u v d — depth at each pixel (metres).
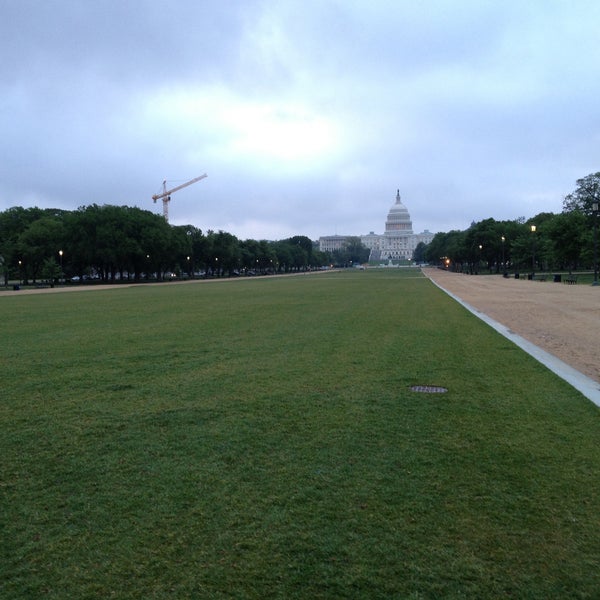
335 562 4.43
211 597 4.03
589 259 75.69
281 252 183.62
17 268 99.06
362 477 6.04
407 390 10.03
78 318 24.97
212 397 9.65
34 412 8.84
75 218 95.88
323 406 8.98
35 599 4.04
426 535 4.82
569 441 7.15
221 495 5.62
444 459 6.55
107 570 4.38
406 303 31.48
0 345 16.31
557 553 4.55
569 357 13.59
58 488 5.87
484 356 13.55
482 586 4.12
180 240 108.81
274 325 20.72
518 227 118.38
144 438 7.46
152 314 26.39
